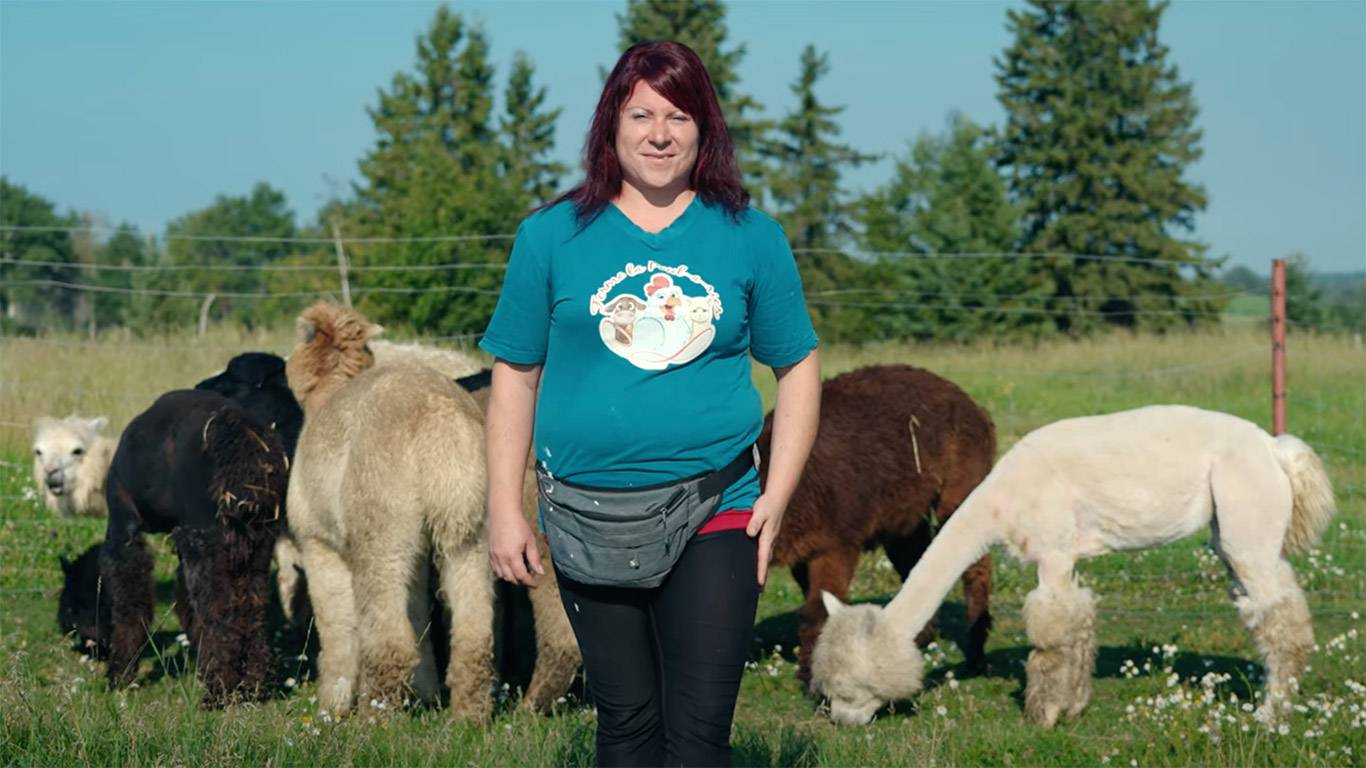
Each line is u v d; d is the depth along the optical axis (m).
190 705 5.27
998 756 5.72
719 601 3.12
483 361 13.46
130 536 6.86
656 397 3.04
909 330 35.97
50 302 49.47
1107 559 9.75
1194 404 16.66
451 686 5.78
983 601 7.39
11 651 7.27
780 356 3.22
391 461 5.68
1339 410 15.80
